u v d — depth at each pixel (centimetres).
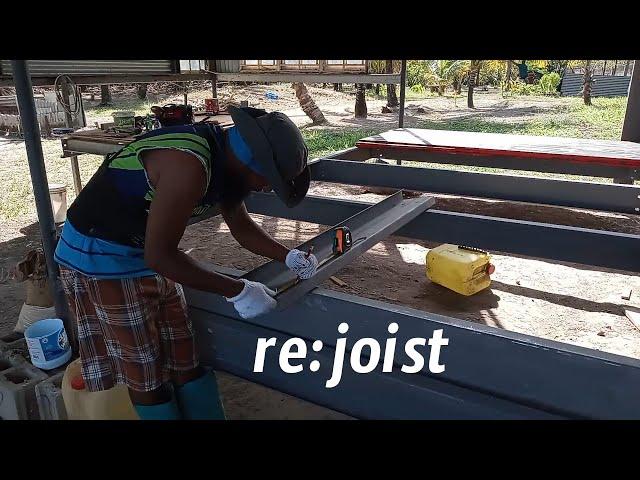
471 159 588
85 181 866
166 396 224
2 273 509
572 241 325
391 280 476
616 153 526
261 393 321
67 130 677
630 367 148
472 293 444
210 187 177
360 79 1044
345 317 195
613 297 444
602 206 416
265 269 233
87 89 2262
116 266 198
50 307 353
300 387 211
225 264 517
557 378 160
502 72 2898
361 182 515
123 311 203
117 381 221
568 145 582
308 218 408
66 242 203
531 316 411
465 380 176
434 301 436
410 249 552
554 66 3000
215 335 227
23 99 275
